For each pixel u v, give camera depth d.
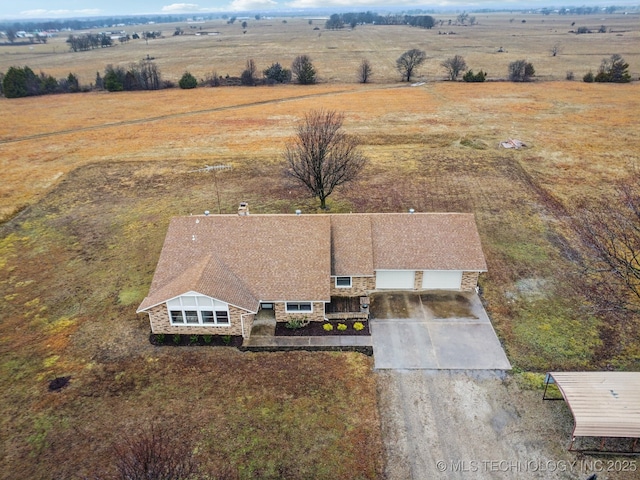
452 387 21.61
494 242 34.72
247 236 27.19
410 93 90.62
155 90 101.00
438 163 52.19
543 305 27.42
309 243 26.89
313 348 24.16
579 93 86.69
